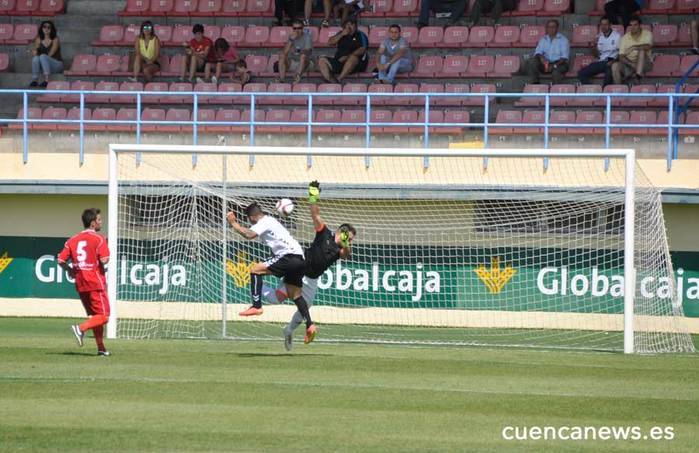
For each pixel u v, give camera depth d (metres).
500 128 70.81
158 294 63.62
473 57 80.31
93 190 63.72
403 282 62.75
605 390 36.16
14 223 65.56
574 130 69.69
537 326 61.28
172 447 26.56
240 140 71.56
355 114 73.62
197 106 72.38
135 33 87.00
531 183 60.84
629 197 48.75
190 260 63.47
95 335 43.22
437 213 62.38
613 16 79.50
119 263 64.00
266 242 42.69
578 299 60.84
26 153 64.81
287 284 42.69
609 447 27.47
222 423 29.44
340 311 63.34
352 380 37.38
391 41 79.00
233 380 36.88
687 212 60.78
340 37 79.69
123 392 34.09
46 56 82.56
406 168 61.97
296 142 70.81
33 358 42.09
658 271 57.50
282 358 43.34
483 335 57.50
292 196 62.53
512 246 61.53
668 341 53.44
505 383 37.38
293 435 28.06
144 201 64.12
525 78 78.19
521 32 81.94
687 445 27.83
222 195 60.88
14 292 65.56
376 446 26.95
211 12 88.25
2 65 86.06
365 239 63.12
